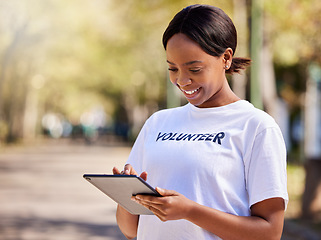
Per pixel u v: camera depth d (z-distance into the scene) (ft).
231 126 8.06
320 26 40.34
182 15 7.70
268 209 7.66
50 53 129.08
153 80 157.79
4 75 108.99
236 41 8.03
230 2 40.27
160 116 8.83
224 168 7.86
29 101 202.39
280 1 41.60
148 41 114.73
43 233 32.01
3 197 48.52
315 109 73.51
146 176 7.66
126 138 226.17
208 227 7.39
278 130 7.93
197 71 7.68
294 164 72.90
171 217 7.20
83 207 43.32
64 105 258.57
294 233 31.40
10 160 101.81
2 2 95.40
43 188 56.70
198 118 8.29
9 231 32.35
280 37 52.06
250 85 39.68
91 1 101.55
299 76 80.18
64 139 258.37
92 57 136.05
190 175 7.92
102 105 280.92
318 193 34.99
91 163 96.94
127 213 8.86
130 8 59.88
